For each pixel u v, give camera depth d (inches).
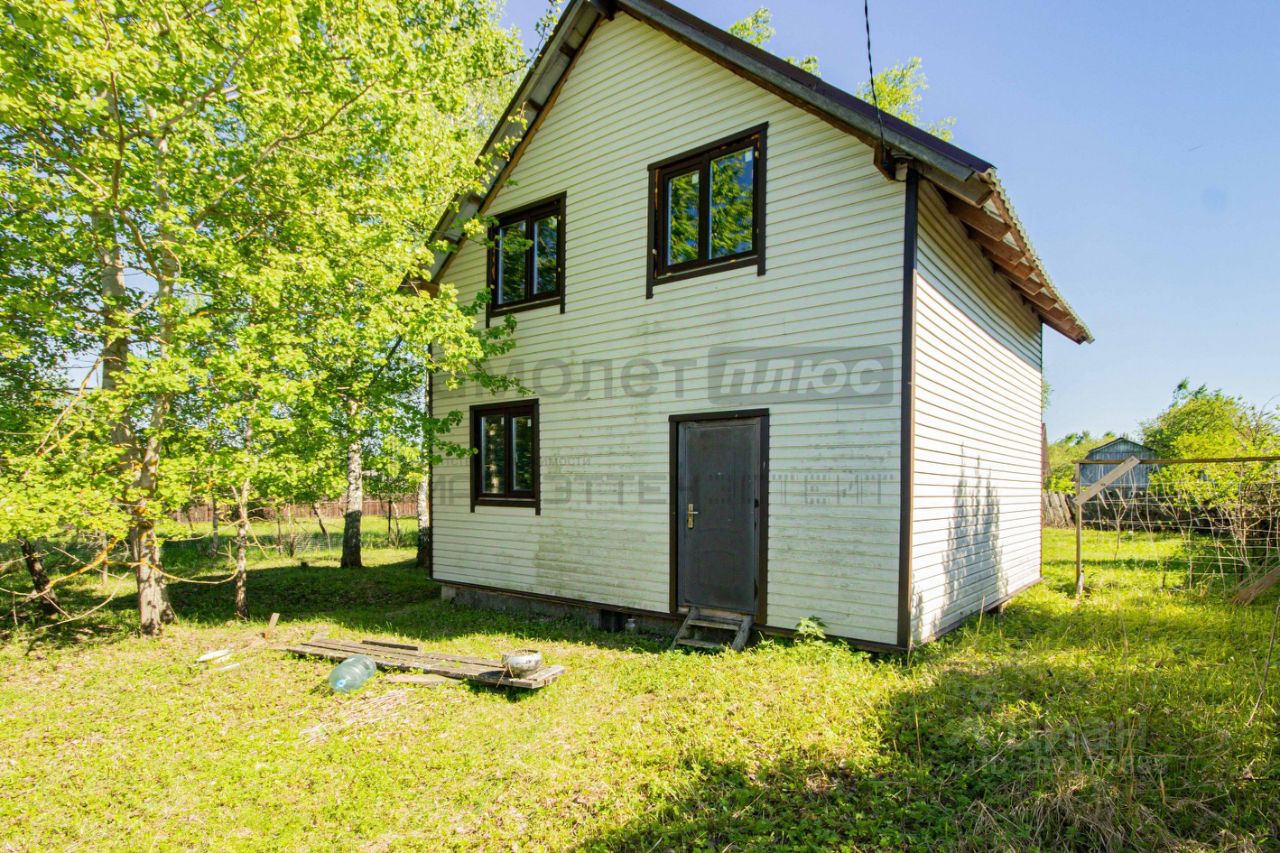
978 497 279.1
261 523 820.6
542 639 270.2
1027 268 264.7
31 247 257.4
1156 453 863.1
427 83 300.5
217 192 272.7
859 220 221.0
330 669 232.7
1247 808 110.8
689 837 117.0
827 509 225.6
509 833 122.3
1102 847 105.4
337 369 326.6
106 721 188.1
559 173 318.7
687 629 255.6
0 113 215.8
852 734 149.8
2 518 221.1
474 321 324.8
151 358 251.9
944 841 109.8
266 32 231.6
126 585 454.6
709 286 260.4
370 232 287.7
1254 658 193.3
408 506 1050.7
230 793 140.9
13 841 126.2
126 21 228.7
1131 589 339.0
